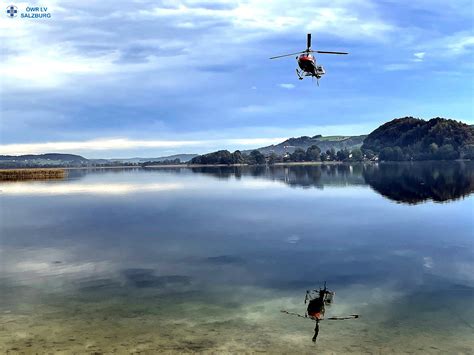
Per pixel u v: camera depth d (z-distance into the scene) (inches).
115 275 869.2
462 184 3189.0
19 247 1175.6
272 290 750.5
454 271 855.1
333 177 5113.2
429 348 503.5
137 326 584.7
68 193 3284.9
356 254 1024.2
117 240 1263.5
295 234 1309.1
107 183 4847.4
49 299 712.4
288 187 3494.1
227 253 1064.2
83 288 778.2
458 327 568.4
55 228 1519.4
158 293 741.9
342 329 565.9
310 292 733.9
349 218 1616.6
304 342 523.5
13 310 658.2
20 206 2327.8
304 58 1229.7
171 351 501.7
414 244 1125.7
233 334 552.1
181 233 1375.5
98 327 583.5
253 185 3909.9
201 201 2448.3
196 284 796.6
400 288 749.3
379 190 2903.5
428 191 2701.8
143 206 2241.6
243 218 1695.4
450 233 1267.2
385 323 586.6
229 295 725.9
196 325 586.6
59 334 558.6
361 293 724.0
